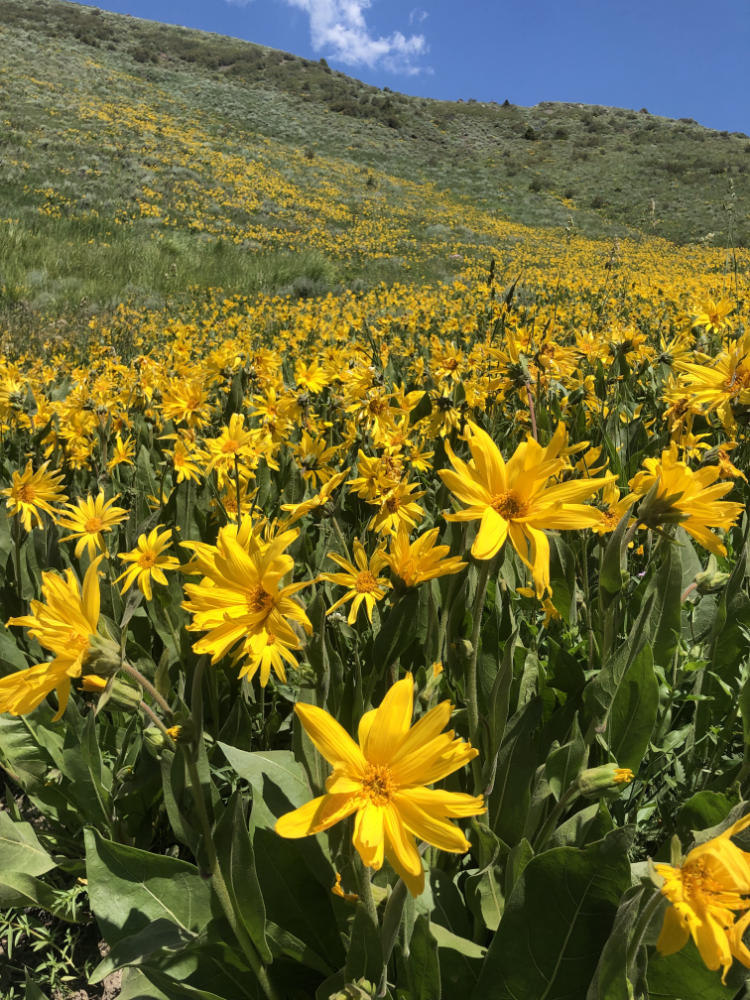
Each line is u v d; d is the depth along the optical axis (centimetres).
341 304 1561
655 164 6003
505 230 3872
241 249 2675
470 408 350
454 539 187
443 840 90
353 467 348
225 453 293
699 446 258
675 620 199
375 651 149
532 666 186
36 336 1261
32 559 277
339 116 7256
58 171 3241
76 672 113
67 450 407
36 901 180
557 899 125
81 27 8150
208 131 5334
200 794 133
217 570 119
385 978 121
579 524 118
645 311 938
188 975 150
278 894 155
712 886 87
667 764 188
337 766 92
